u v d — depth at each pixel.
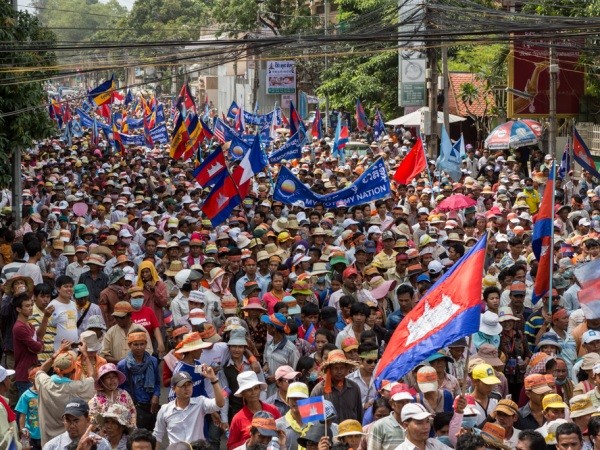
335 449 9.78
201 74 124.44
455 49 51.47
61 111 57.72
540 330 16.05
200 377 12.62
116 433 10.70
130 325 14.41
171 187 32.69
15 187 26.80
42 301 14.83
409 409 9.77
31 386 13.39
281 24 77.19
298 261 18.61
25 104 24.11
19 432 12.45
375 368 12.23
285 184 25.05
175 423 11.77
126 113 74.31
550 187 16.62
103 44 21.95
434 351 9.99
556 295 16.80
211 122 64.56
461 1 29.86
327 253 20.50
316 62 74.38
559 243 20.28
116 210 26.66
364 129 54.34
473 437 9.50
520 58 43.75
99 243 22.34
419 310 10.31
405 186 28.45
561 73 44.00
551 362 13.11
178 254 19.36
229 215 22.67
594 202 27.02
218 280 16.98
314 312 15.41
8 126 24.17
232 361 13.41
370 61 58.84
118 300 16.48
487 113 51.75
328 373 11.91
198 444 9.72
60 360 12.15
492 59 50.12
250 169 23.00
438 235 22.78
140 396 13.05
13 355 15.70
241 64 100.69
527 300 17.61
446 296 10.09
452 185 30.41
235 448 11.05
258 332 15.27
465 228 23.33
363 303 14.59
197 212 26.31
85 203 27.59
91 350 12.53
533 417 11.92
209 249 19.38
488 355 12.97
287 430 11.18
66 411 10.53
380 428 10.64
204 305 16.06
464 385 10.14
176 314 16.61
